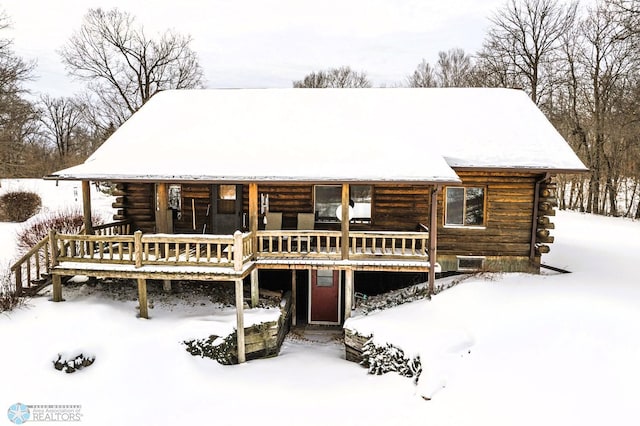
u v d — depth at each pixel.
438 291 10.62
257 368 9.21
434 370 7.73
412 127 12.85
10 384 7.59
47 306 9.80
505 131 12.62
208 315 9.99
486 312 9.13
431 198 10.20
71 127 55.50
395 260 10.45
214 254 10.75
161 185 10.27
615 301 9.13
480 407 6.95
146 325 9.39
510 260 12.32
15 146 30.52
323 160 10.59
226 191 12.77
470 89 15.01
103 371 8.13
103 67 28.86
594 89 27.62
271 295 11.41
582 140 28.67
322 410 7.49
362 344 9.44
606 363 7.21
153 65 30.33
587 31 28.08
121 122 29.64
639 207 25.72
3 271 12.76
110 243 9.88
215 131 12.58
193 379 8.30
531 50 30.84
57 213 19.48
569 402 6.67
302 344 10.93
